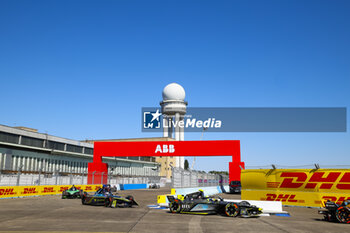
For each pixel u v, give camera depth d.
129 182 53.38
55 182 34.00
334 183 19.22
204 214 15.45
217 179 44.50
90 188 35.41
